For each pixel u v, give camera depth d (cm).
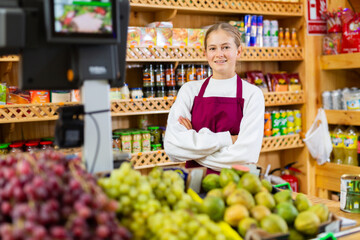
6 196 102
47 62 136
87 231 95
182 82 356
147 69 345
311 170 423
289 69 436
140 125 367
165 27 347
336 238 138
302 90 417
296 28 422
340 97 409
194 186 166
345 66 396
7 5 127
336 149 409
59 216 99
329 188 410
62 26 126
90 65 135
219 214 133
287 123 414
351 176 185
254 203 138
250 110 229
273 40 404
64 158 128
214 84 240
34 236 89
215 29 231
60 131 140
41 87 137
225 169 156
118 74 148
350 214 177
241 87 237
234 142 228
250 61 429
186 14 390
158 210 122
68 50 138
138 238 117
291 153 439
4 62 312
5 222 101
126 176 124
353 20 393
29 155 128
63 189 104
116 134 341
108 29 133
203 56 362
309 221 130
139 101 336
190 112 246
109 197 121
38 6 130
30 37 131
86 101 138
